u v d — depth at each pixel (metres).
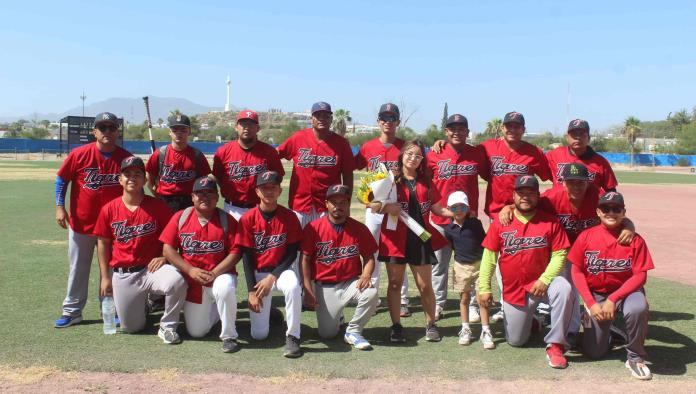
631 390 4.54
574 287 5.77
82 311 6.60
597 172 6.14
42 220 13.91
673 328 6.12
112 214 5.67
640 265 5.11
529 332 5.55
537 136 88.62
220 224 5.64
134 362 4.96
